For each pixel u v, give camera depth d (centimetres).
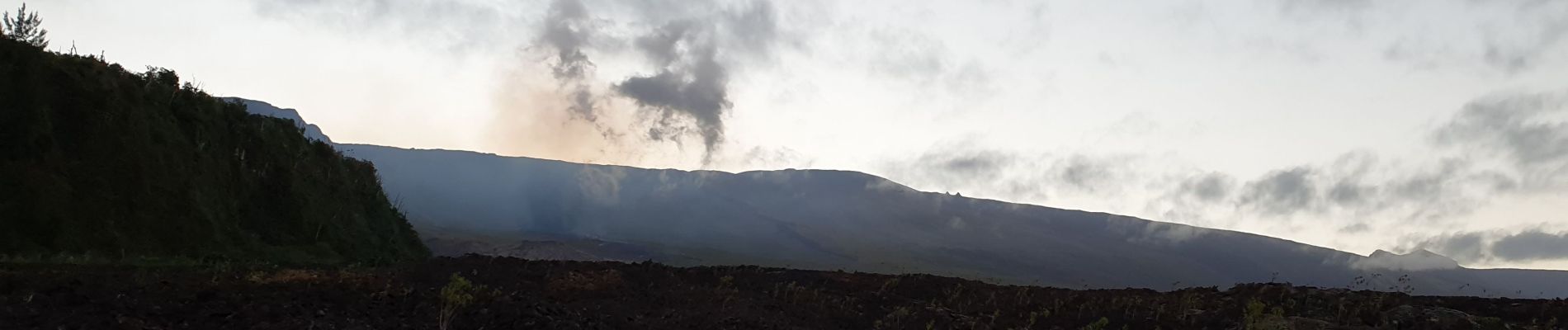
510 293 1883
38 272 1514
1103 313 2205
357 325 1392
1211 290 2547
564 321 1581
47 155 2058
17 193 1922
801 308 2227
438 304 1630
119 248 2038
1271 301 2211
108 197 2130
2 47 2120
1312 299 2177
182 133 2578
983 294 2530
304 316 1379
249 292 1521
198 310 1334
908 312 2211
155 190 2286
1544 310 2022
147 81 2625
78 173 2102
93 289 1370
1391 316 1959
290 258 2588
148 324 1218
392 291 1692
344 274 1895
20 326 1099
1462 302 2164
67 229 1961
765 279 2633
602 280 2264
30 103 2095
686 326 1808
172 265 1967
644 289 2238
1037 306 2320
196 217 2353
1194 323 2039
